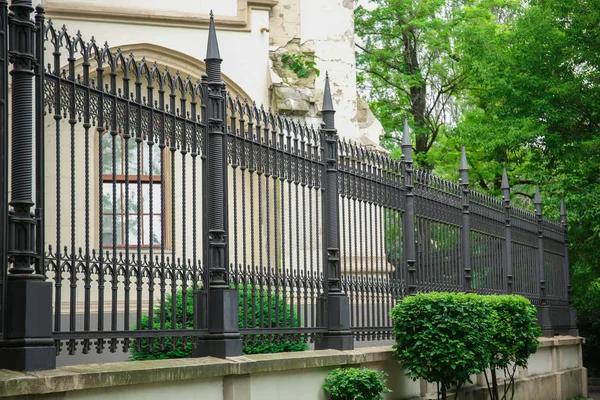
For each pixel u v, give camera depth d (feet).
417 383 38.11
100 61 21.75
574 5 84.28
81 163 40.98
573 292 89.61
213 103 26.43
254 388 25.80
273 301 31.37
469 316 34.32
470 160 102.22
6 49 19.29
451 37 104.68
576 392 68.64
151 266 22.76
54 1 45.37
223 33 48.83
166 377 21.57
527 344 44.04
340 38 56.44
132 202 41.75
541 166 88.22
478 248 49.16
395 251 37.76
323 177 32.27
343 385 29.60
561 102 84.64
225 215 26.27
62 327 34.60
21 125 19.25
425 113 115.75
